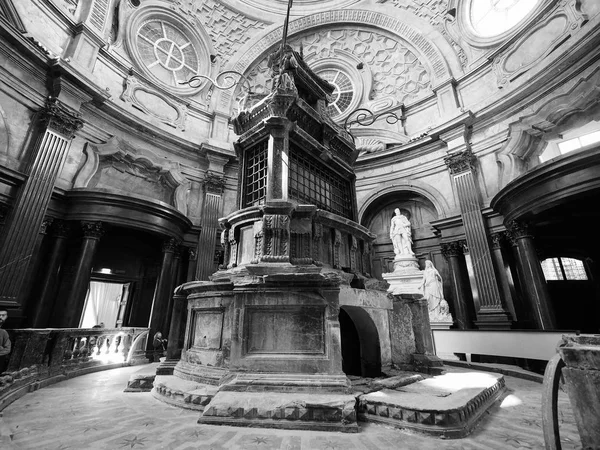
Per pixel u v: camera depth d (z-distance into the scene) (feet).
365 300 13.57
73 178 29.30
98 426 9.31
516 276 30.76
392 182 40.78
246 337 11.32
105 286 50.83
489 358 26.53
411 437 8.54
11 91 25.12
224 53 47.85
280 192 14.62
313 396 9.93
